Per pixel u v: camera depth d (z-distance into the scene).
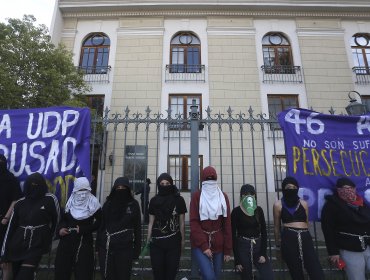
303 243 3.40
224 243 3.47
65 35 13.52
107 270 3.29
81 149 4.34
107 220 3.48
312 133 4.39
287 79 12.83
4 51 8.98
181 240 3.59
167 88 12.63
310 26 13.61
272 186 10.81
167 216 3.54
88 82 12.71
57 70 9.99
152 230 3.58
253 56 13.11
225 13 13.61
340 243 3.49
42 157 4.33
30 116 4.55
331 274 4.04
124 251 3.37
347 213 3.47
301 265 3.36
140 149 9.03
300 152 4.29
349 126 4.48
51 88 9.38
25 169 4.28
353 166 4.29
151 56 13.10
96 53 13.45
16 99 8.88
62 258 3.36
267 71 12.89
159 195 3.69
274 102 12.66
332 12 13.69
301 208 3.57
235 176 10.93
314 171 4.23
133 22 13.65
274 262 5.10
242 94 12.59
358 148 4.38
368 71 13.03
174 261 3.42
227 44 13.27
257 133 11.18
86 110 4.52
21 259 3.33
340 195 3.63
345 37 13.54
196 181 4.22
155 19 13.68
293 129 4.39
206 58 13.09
